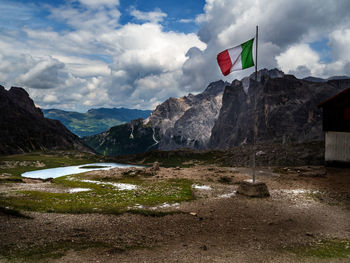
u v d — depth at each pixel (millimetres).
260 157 110625
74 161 189375
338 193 31125
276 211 23875
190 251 13984
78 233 17219
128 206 25969
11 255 12680
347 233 17641
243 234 17406
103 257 12727
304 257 13156
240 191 31375
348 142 45469
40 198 30188
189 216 22234
